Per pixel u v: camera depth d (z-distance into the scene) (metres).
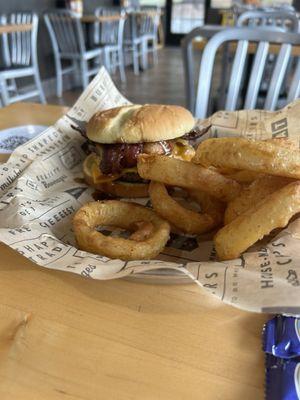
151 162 0.22
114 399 0.12
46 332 0.14
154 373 0.12
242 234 0.17
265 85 0.63
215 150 0.20
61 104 1.21
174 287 0.16
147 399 0.12
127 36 1.63
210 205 0.23
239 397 0.12
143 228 0.21
